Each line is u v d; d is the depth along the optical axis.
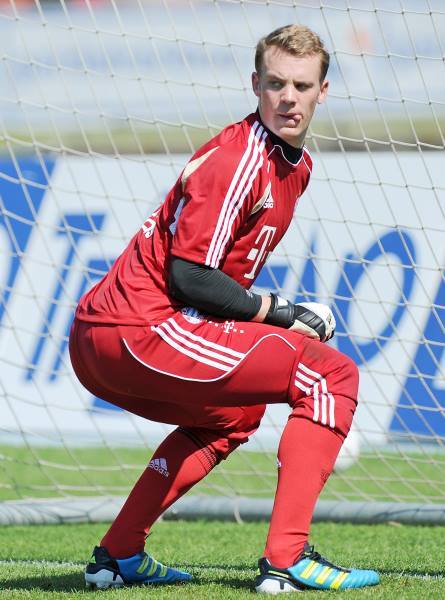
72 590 11.77
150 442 29.30
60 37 38.81
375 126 31.78
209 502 20.17
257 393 10.99
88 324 11.19
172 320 10.84
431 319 25.42
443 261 25.00
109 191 29.06
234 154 10.66
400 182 24.89
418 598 10.68
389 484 24.34
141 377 10.97
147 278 11.09
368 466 26.23
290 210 11.34
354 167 25.50
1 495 23.81
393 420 26.08
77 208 29.41
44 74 38.38
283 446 10.96
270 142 10.89
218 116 36.22
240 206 10.65
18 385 29.73
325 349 11.04
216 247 10.55
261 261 11.41
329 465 10.97
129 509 11.95
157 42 37.50
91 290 11.75
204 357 10.75
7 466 27.75
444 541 17.03
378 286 26.06
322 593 10.88
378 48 33.06
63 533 18.31
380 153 25.14
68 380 29.38
